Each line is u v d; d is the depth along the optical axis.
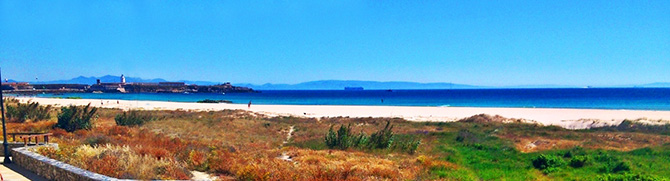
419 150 23.44
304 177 12.83
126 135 25.00
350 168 14.12
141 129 29.94
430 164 17.27
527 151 22.84
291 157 18.97
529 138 28.05
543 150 22.69
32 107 37.09
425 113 58.25
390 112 60.47
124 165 12.29
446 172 15.96
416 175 14.84
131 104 77.50
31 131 25.00
